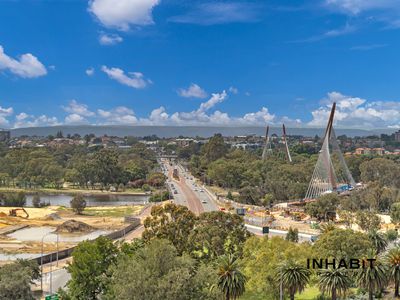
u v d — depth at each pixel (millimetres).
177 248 122812
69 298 109562
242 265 113375
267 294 108562
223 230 124875
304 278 103250
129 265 87250
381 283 110312
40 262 160000
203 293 85312
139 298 80750
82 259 107812
